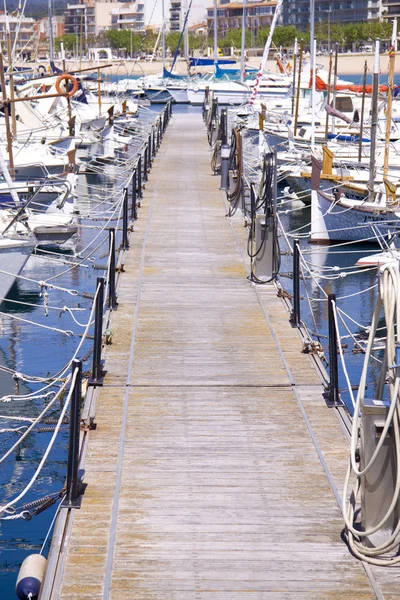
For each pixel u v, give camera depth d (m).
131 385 8.66
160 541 5.79
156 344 9.95
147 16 136.00
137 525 5.99
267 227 12.59
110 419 7.80
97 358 8.66
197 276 13.09
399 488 5.43
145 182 22.20
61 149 24.64
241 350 9.79
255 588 5.29
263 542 5.80
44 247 19.41
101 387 8.60
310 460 7.04
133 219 17.30
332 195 20.05
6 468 9.15
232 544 5.77
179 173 24.02
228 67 63.47
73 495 6.22
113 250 11.36
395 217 18.98
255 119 36.53
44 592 5.16
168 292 12.20
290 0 105.50
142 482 6.61
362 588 5.31
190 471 6.81
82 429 7.47
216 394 8.47
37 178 20.14
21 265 13.98
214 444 7.32
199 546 5.74
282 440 7.42
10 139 20.08
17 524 8.02
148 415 7.92
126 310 11.30
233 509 6.23
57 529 5.86
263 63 39.62
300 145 27.77
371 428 5.62
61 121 28.61
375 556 5.61
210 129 32.22
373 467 5.65
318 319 14.53
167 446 7.26
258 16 110.19
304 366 9.27
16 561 7.38
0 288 13.94
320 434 7.53
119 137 35.47
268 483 6.64
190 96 63.50
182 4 127.62
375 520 5.71
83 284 16.70
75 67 68.56
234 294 12.15
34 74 41.88
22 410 10.65
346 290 16.52
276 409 8.12
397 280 5.68
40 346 13.04
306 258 19.38
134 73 95.44
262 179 12.84
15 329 13.84
